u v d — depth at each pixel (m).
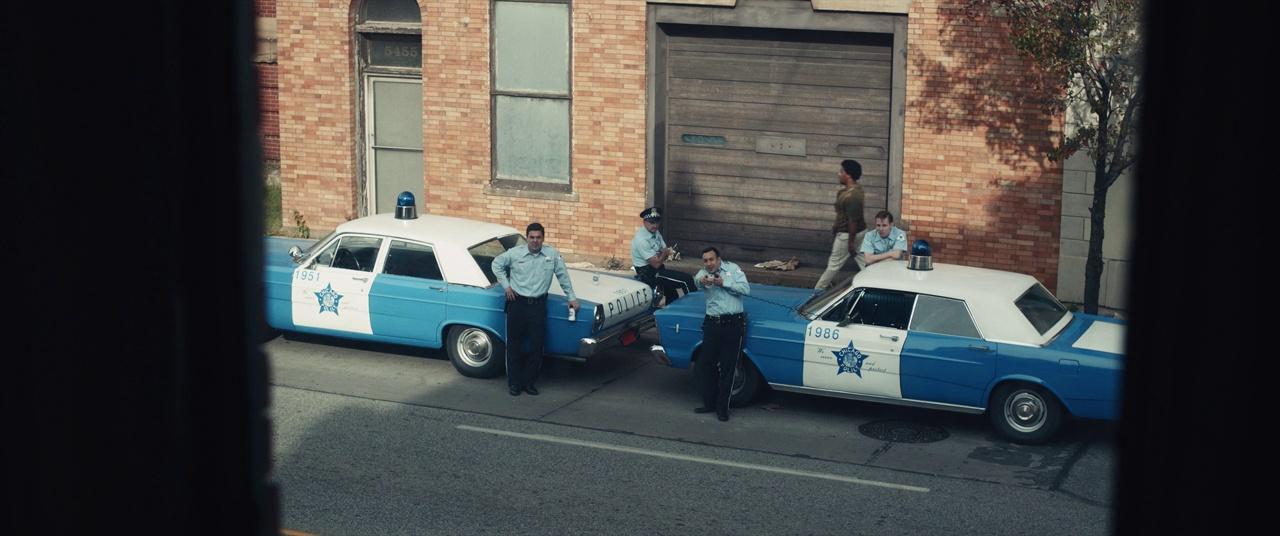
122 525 2.36
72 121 2.26
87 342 2.31
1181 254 1.83
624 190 17.42
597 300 12.50
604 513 8.95
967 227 15.53
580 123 17.47
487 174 18.11
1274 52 1.74
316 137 18.89
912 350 10.94
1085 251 14.88
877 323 11.16
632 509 9.05
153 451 2.35
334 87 18.66
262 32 19.33
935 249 15.71
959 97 15.30
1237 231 1.78
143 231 2.30
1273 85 1.75
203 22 2.29
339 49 18.55
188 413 2.38
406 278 12.83
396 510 8.91
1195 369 1.83
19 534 2.33
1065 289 15.09
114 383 2.33
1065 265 15.03
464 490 9.40
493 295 12.51
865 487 9.63
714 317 11.41
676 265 17.27
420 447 10.48
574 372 13.20
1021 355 10.57
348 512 8.84
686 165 17.34
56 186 2.27
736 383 11.84
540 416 11.52
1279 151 1.75
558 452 10.42
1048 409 10.64
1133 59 12.55
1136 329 1.89
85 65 2.25
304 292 13.17
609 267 17.59
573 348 12.29
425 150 18.36
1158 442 1.88
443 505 9.04
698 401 12.15
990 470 10.09
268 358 2.45
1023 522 8.86
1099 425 11.38
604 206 17.56
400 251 12.97
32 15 2.21
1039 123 14.95
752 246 17.23
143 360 2.33
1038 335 10.71
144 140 2.29
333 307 13.08
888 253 13.70
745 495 9.41
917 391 11.00
